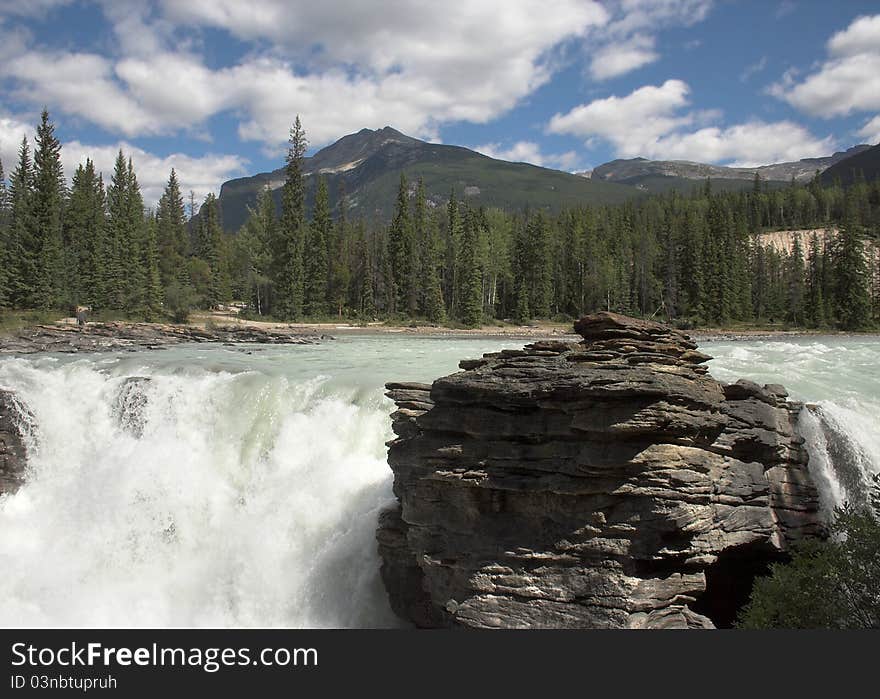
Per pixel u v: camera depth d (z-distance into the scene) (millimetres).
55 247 76500
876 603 10156
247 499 21359
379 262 115938
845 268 100312
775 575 11562
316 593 17984
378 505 18672
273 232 103250
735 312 112750
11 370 28141
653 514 12516
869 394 21484
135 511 21781
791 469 15664
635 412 12383
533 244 118750
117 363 33562
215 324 76812
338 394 23422
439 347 54500
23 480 24250
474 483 13773
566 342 15828
